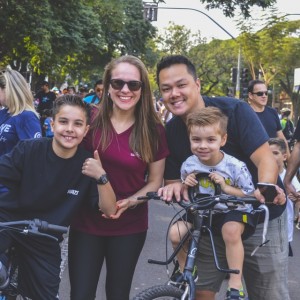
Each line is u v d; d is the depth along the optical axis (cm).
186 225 334
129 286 362
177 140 367
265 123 702
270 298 376
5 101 480
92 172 330
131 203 348
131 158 355
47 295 336
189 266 324
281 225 370
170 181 376
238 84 3045
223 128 340
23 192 338
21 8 1886
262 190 312
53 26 2056
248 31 3125
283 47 3247
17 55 2244
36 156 336
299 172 723
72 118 329
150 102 363
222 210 335
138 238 362
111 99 362
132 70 355
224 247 360
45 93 1619
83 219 357
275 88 5247
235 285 331
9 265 343
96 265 358
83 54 2852
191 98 357
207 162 346
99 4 2986
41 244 334
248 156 357
